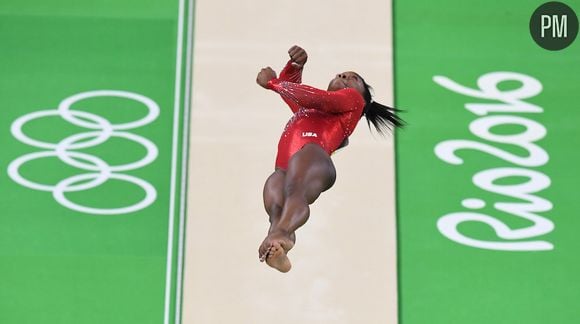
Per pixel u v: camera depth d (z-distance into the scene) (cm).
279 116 3709
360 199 3503
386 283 3322
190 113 3688
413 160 3591
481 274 3338
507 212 3484
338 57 3819
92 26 3897
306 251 3384
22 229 3388
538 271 3347
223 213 3462
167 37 3878
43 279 3272
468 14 3962
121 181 3522
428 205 3494
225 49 3850
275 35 3897
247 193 3516
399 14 3959
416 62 3819
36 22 3891
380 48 3853
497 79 3794
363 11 3962
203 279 3316
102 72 3775
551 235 3431
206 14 3941
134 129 3647
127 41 3859
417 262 3362
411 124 3662
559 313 3256
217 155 3594
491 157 3612
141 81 3759
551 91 3775
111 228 3409
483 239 3419
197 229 3422
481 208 3494
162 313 3225
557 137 3672
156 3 3978
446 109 3709
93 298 3241
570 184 3559
